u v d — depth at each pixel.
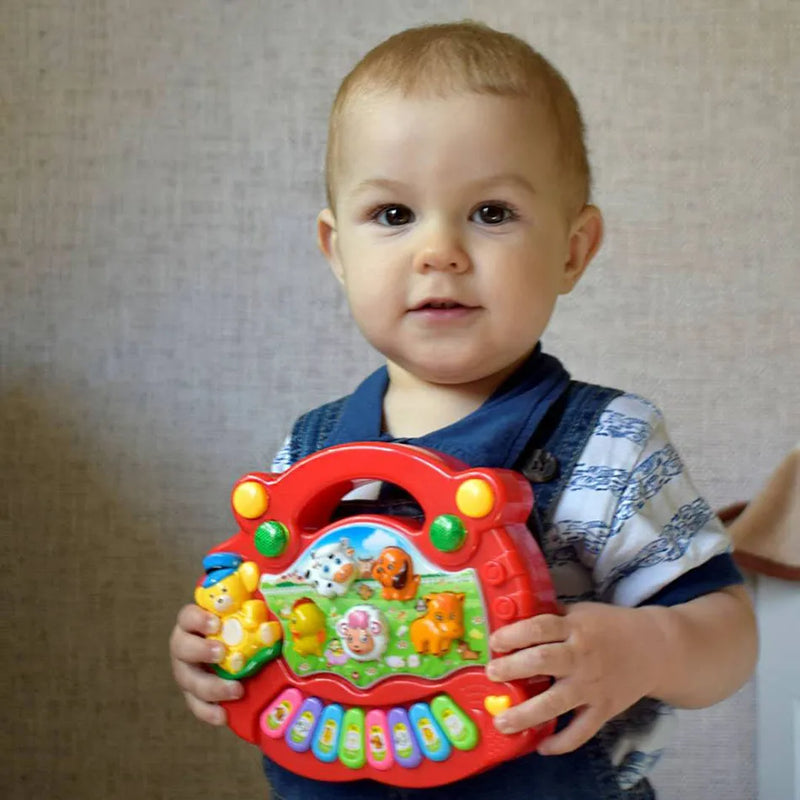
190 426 1.35
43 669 1.35
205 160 1.35
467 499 0.66
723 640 0.73
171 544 1.35
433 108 0.74
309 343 1.34
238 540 0.74
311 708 0.71
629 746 0.76
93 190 1.35
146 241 1.35
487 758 0.65
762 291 1.31
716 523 0.79
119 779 1.35
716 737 1.29
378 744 0.68
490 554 0.66
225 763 1.34
